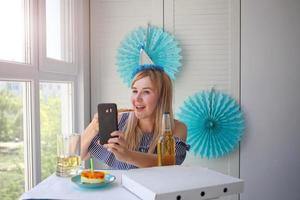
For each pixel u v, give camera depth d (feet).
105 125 2.88
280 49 5.54
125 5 5.78
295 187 5.59
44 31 4.08
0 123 3.28
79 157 2.91
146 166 2.95
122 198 2.16
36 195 2.23
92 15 5.85
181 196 2.02
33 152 3.86
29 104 3.83
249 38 5.57
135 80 3.60
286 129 5.57
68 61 5.21
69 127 5.39
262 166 5.64
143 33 5.62
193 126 5.58
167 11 5.69
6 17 3.41
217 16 5.62
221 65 5.64
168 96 3.54
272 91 5.57
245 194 5.69
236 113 5.54
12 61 3.37
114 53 5.83
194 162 5.74
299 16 5.49
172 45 5.55
